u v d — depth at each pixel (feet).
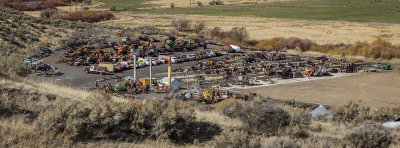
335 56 437.17
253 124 101.19
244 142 83.66
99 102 95.45
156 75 305.12
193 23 652.48
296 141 94.17
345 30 587.68
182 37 504.84
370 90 276.00
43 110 96.89
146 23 649.61
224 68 334.44
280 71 321.11
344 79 312.29
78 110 87.04
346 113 143.95
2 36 370.53
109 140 84.79
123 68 319.88
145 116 90.84
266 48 475.31
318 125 116.47
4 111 92.84
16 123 86.48
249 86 277.03
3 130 80.84
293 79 307.58
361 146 89.15
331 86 285.84
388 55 421.59
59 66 318.45
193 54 390.83
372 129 90.07
